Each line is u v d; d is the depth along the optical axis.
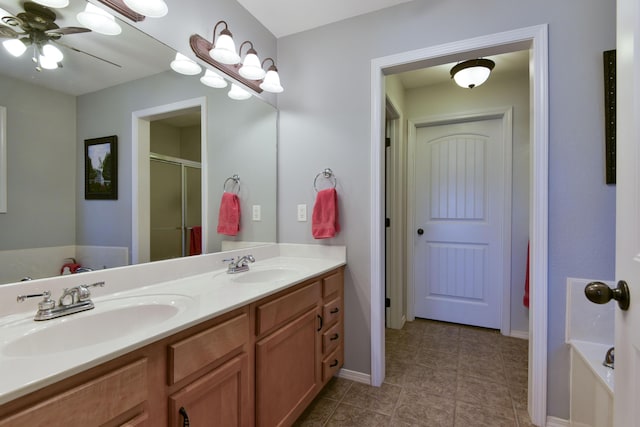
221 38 1.50
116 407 0.71
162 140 1.46
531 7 1.52
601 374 1.18
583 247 1.44
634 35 0.65
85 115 1.17
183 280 1.45
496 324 2.74
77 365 0.63
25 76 1.02
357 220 1.92
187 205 1.59
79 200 1.16
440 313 2.96
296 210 2.10
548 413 1.50
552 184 1.48
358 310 1.92
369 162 1.89
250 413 1.15
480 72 2.22
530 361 1.56
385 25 1.85
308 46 2.07
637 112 0.63
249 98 1.94
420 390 1.83
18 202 1.00
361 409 1.65
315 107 2.05
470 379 1.94
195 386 0.91
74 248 1.14
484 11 1.62
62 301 0.95
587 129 1.43
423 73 2.63
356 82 1.92
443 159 2.92
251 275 1.63
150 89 1.40
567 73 1.46
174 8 1.46
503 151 2.67
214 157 1.73
